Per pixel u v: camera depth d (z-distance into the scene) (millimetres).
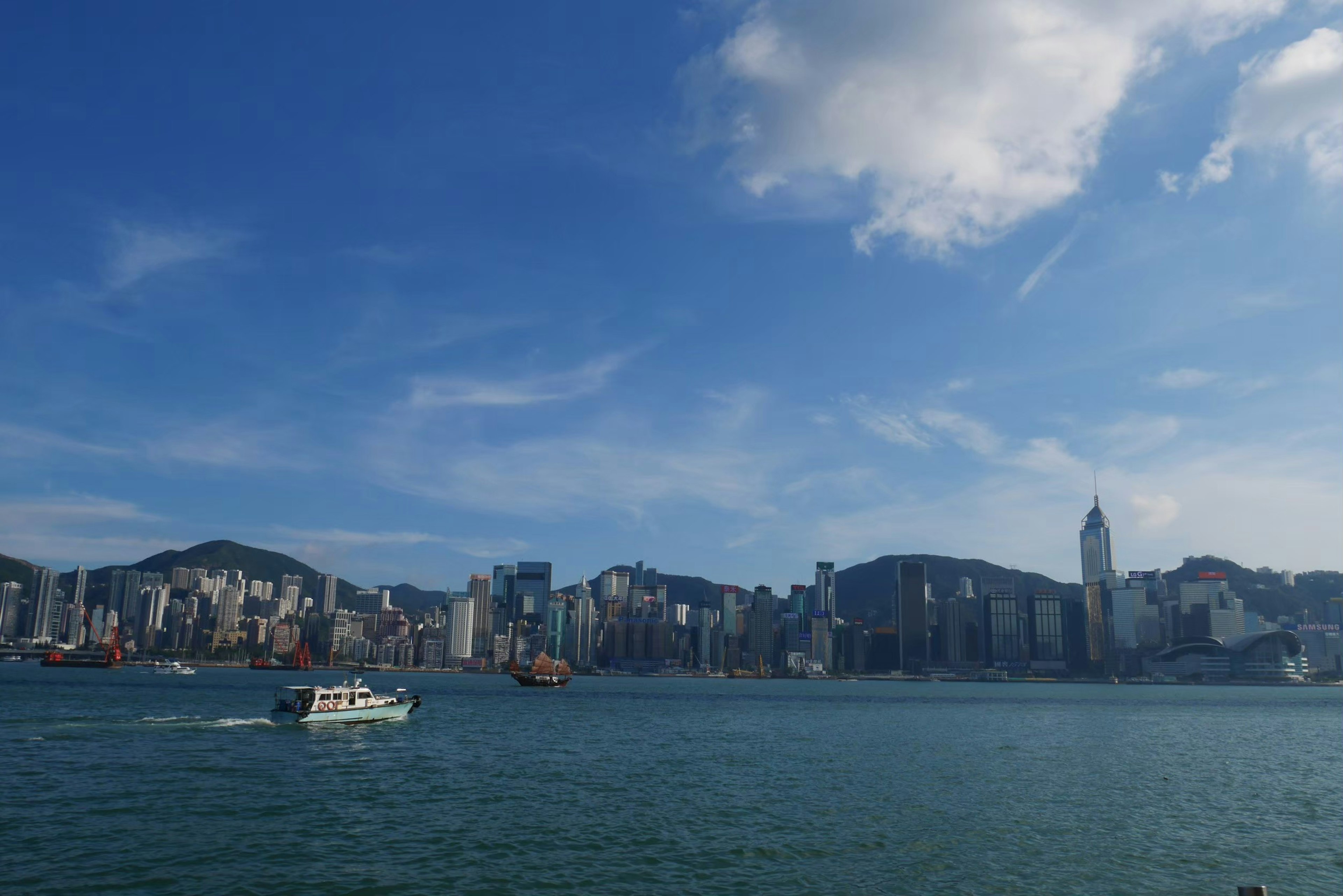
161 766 92125
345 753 105062
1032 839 64562
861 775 96875
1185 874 55969
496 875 52281
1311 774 108188
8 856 54688
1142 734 171625
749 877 52625
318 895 47812
